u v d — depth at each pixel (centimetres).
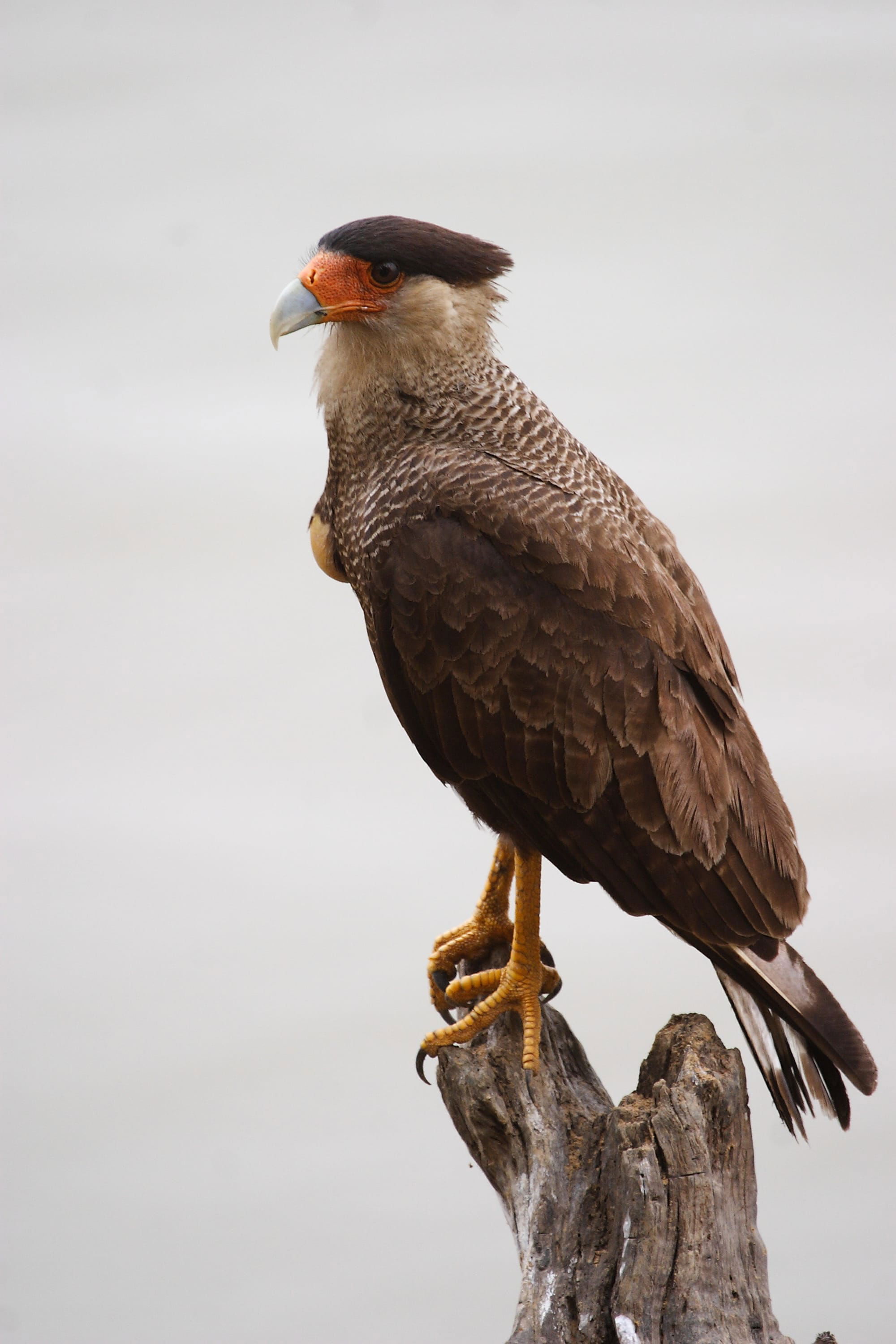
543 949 996
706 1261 700
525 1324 717
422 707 959
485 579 917
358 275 955
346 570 1047
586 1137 788
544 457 954
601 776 909
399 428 973
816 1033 851
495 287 991
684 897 912
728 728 937
